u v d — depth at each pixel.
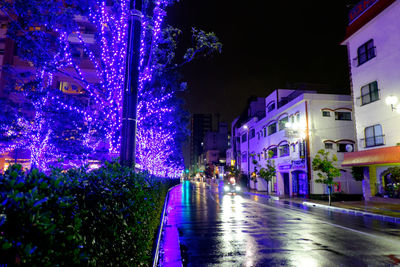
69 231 1.97
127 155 5.98
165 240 8.83
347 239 9.54
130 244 3.79
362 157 23.09
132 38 6.33
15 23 9.41
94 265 2.39
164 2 11.73
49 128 17.06
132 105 6.14
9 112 15.84
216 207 20.59
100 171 3.66
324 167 21.59
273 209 19.25
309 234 10.45
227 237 9.99
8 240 1.41
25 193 1.63
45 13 9.54
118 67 11.06
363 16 24.06
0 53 31.50
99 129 15.55
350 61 25.83
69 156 16.97
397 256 7.36
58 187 2.10
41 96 13.01
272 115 39.97
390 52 21.34
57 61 11.16
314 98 30.55
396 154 19.66
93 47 31.84
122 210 3.33
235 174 56.53
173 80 16.08
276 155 39.03
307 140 29.97
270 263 6.85
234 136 66.81
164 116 18.81
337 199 26.39
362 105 24.14
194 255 7.65
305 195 30.67
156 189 10.04
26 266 1.47
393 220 14.05
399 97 20.47
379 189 23.05
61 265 1.83
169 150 28.56
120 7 11.03
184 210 18.69
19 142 17.81
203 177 135.00
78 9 9.89
